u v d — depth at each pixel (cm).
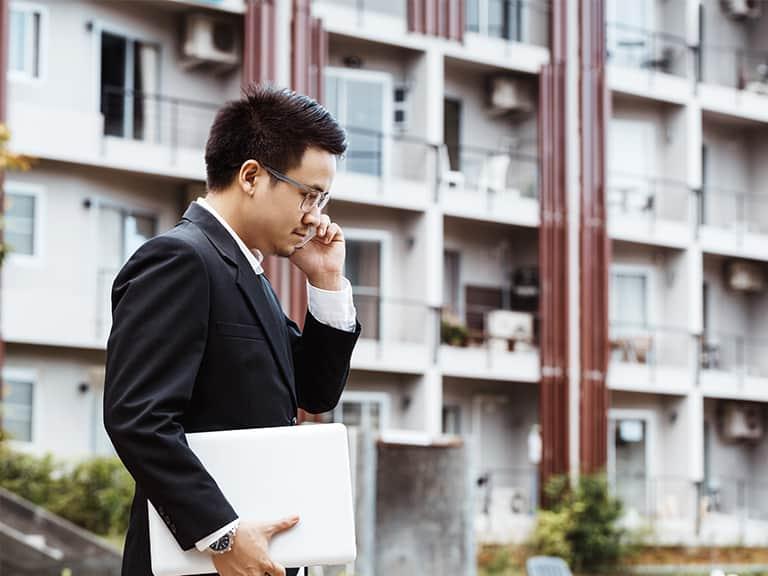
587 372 2464
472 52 2428
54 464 1792
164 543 288
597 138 2517
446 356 2347
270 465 295
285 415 308
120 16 2050
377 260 2345
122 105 2055
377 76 2364
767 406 2770
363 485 1139
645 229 2588
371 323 2331
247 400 300
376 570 1172
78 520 1761
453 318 2392
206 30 2105
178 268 292
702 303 2752
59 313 1938
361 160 2352
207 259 297
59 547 1461
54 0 1983
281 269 2175
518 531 2264
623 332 2625
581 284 2481
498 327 2425
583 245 2488
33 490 1748
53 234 1947
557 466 2403
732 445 2764
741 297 2800
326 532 296
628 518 2283
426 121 2364
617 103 2641
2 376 1886
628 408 2608
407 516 1189
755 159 2825
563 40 2514
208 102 2145
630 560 2191
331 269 343
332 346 342
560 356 2442
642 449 2614
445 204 2366
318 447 298
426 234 2338
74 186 1972
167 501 280
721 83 2819
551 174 2472
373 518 1142
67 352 1950
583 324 2470
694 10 2711
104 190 2006
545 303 2439
